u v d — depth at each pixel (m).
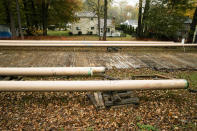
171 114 3.26
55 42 9.94
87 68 4.34
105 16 15.27
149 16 13.99
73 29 29.72
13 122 2.91
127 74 5.65
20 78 4.82
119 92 3.65
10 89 3.33
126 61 7.44
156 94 4.21
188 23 16.31
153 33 16.06
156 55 9.05
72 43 9.78
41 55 8.02
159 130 2.76
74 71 4.23
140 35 16.69
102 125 2.87
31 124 2.86
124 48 10.52
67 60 7.23
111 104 3.35
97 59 7.61
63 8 18.06
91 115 3.18
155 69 6.38
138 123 2.92
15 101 3.68
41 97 3.90
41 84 3.38
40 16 18.70
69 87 3.39
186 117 3.17
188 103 3.77
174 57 8.69
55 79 5.04
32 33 17.20
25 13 17.73
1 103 3.56
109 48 9.53
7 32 17.66
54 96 3.97
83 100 3.80
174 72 6.11
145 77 5.22
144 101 3.82
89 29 30.38
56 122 2.93
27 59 7.16
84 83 3.41
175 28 13.12
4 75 4.13
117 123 2.94
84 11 30.11
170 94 4.24
